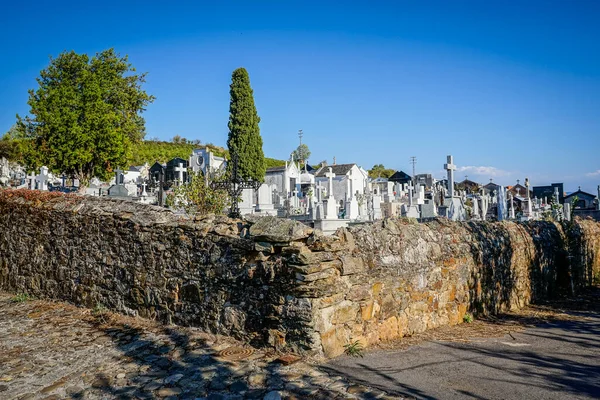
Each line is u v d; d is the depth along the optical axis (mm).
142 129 52094
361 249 6387
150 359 5828
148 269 7820
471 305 8883
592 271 15023
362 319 6215
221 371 5238
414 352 6102
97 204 9352
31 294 10273
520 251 11078
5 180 32781
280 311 5770
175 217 7723
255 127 37438
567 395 4609
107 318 8039
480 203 33125
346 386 4770
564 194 49625
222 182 17797
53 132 22938
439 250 8109
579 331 7828
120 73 39562
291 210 28891
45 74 31609
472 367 5496
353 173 58562
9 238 11172
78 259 9281
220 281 6617
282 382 4879
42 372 5594
